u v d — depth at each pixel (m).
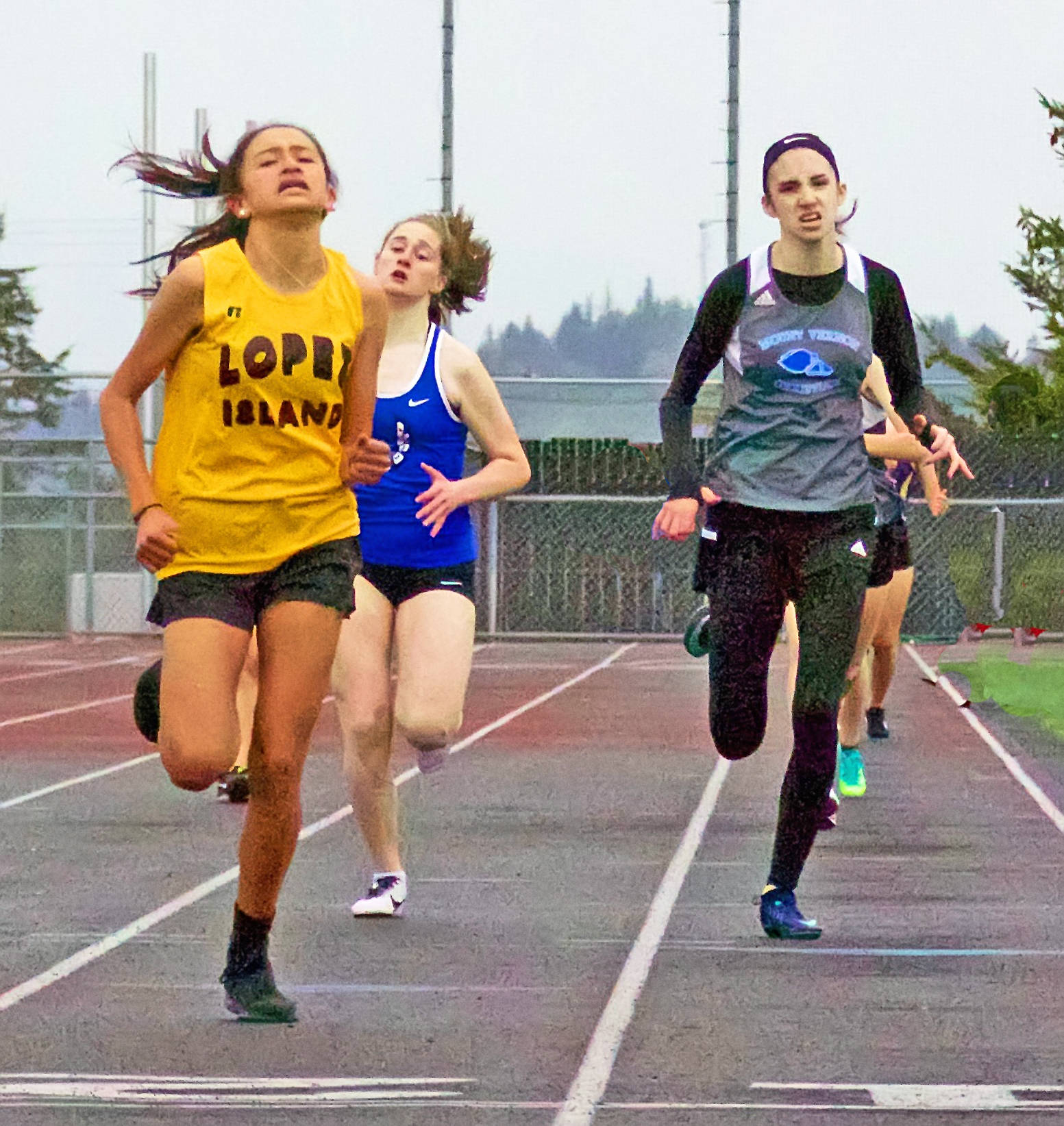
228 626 10.76
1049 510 52.28
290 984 12.38
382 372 14.34
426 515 13.78
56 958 13.30
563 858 17.72
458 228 14.66
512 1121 9.25
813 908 15.16
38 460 55.97
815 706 13.86
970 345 65.81
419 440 14.30
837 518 13.79
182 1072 10.18
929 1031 11.09
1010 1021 11.33
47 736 30.00
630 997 12.01
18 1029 11.17
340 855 17.86
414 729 14.16
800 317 13.77
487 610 54.81
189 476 10.77
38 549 55.78
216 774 10.66
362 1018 11.43
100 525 55.97
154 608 11.01
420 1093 9.76
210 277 10.66
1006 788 22.95
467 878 16.61
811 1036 10.98
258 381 10.66
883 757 26.25
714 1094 9.74
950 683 38.72
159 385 50.12
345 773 14.65
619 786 23.27
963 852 18.05
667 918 14.74
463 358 14.35
